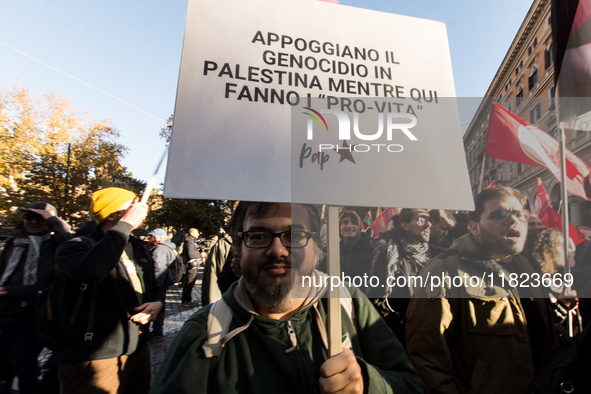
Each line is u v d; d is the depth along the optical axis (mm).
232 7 1198
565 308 1809
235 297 1144
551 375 1400
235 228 1268
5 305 3055
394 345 1198
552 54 1642
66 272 1962
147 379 2354
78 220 22516
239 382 1007
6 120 21297
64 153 22922
